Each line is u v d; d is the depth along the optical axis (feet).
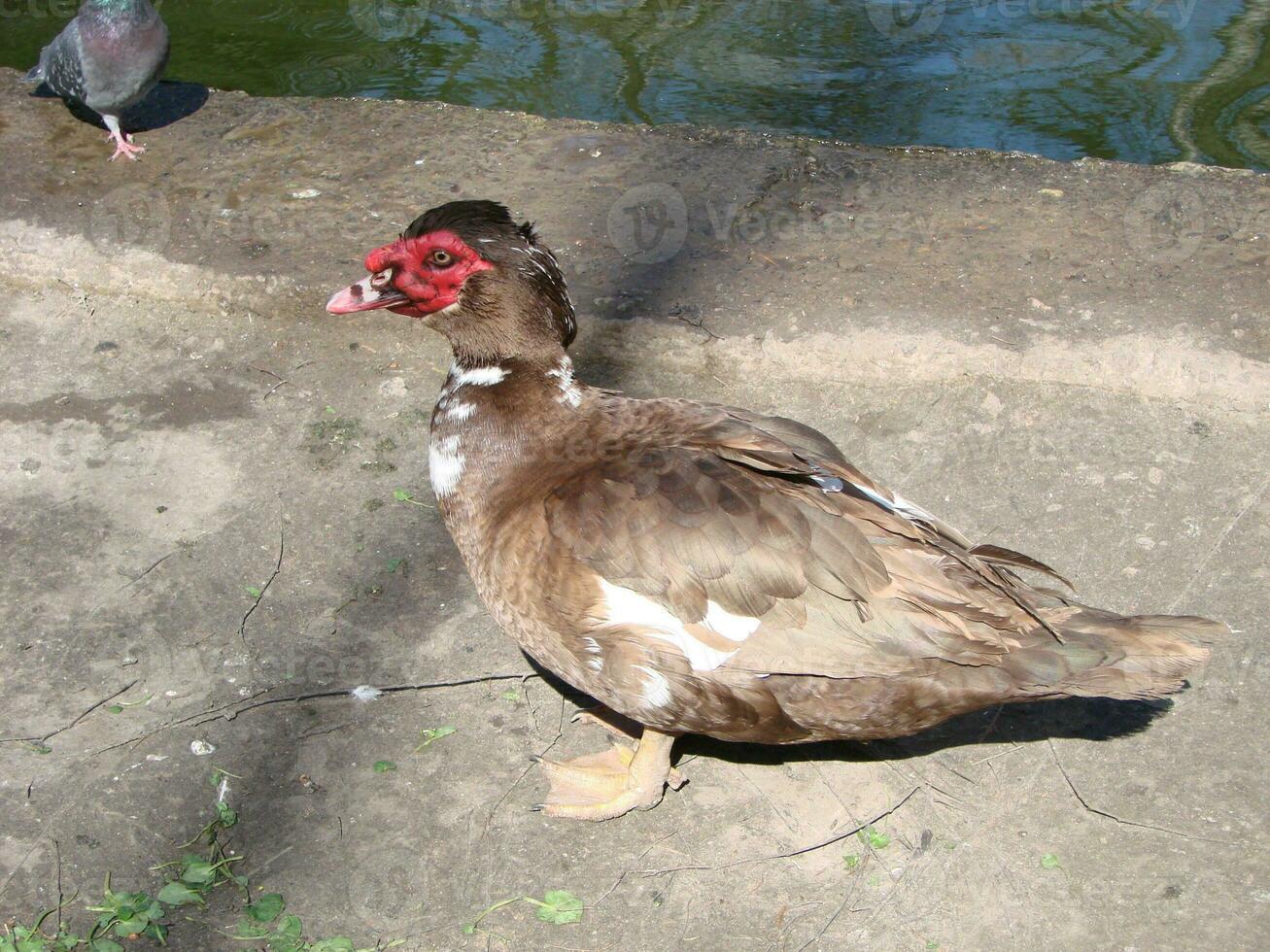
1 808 4.84
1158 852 4.75
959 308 6.23
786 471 4.60
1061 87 8.52
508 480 4.76
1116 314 6.18
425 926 4.64
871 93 8.44
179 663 5.24
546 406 4.79
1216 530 5.55
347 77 8.63
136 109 7.52
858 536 4.55
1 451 5.89
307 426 6.02
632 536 4.55
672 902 4.68
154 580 5.47
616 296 6.32
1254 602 5.33
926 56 8.98
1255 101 8.29
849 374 6.13
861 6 9.81
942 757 5.00
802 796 4.93
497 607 4.79
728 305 6.29
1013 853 4.77
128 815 4.85
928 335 6.11
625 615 4.58
